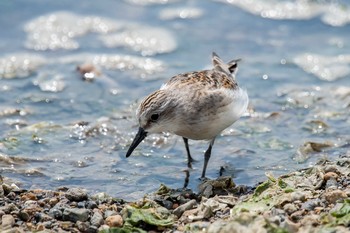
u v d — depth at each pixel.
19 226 10.13
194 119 11.99
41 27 19.78
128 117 15.24
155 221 10.12
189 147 13.90
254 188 11.97
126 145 13.98
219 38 19.61
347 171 11.68
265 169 12.90
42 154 13.48
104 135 14.36
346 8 20.69
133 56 18.56
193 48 19.05
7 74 17.34
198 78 12.38
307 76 17.53
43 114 15.49
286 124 14.96
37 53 18.58
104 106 15.93
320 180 11.28
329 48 18.98
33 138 14.09
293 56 18.58
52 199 10.98
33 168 12.84
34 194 11.34
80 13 20.64
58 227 10.13
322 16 20.55
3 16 20.27
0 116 15.26
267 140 14.18
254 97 16.38
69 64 18.02
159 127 12.05
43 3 21.08
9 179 12.24
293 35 19.75
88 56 18.47
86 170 12.90
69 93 16.50
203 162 13.31
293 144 13.98
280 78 17.41
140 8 21.20
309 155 13.40
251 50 18.97
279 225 9.35
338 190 10.45
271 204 10.31
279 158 13.37
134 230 9.91
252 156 13.50
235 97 12.27
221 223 9.48
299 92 16.59
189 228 9.76
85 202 10.96
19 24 19.94
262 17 20.66
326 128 14.66
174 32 19.89
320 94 16.47
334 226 9.24
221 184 11.82
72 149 13.76
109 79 17.22
